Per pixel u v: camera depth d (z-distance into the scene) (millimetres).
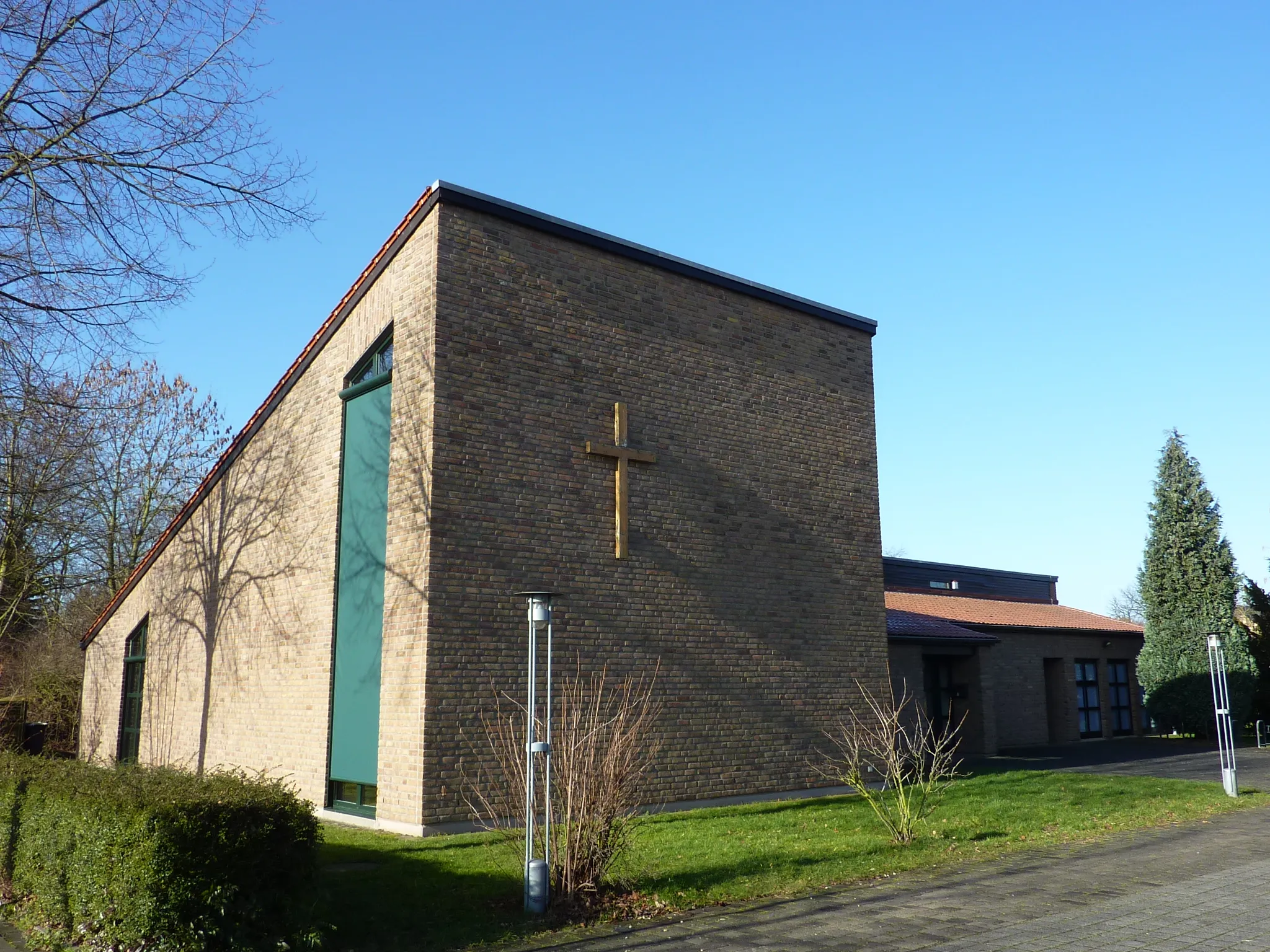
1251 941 7254
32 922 8195
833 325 17891
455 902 8625
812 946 7266
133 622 21203
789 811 13836
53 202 10859
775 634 15875
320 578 15094
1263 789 16547
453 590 12516
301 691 15133
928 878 9602
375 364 14719
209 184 11359
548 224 14164
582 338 14344
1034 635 28109
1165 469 30641
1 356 11430
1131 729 30922
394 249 14062
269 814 7137
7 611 26844
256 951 6863
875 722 16953
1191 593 29516
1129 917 7992
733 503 15734
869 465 17969
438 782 12055
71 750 28125
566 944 7477
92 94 10695
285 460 16562
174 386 33906
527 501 13391
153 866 6742
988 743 23891
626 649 14023
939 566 30969
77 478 21578
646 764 11469
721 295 16234
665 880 9281
